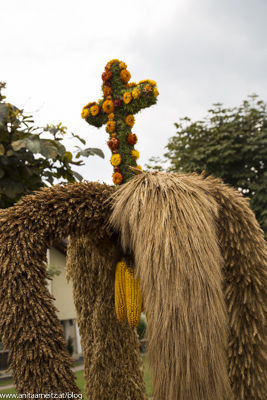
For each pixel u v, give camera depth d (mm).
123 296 1213
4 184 2129
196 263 1052
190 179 1274
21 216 1117
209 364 1033
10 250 1077
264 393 1163
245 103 9070
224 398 1092
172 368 1031
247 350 1181
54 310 1076
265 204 7879
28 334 1006
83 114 1474
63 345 1055
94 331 1620
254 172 8422
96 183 1307
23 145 2064
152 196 1145
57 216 1151
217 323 1058
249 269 1220
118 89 1422
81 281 1685
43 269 1104
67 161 2283
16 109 2279
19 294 1034
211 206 1198
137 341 1668
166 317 1024
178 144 9211
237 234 1237
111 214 1222
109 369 1593
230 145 8352
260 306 1198
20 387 1018
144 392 1624
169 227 1074
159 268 1049
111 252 1461
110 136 1440
